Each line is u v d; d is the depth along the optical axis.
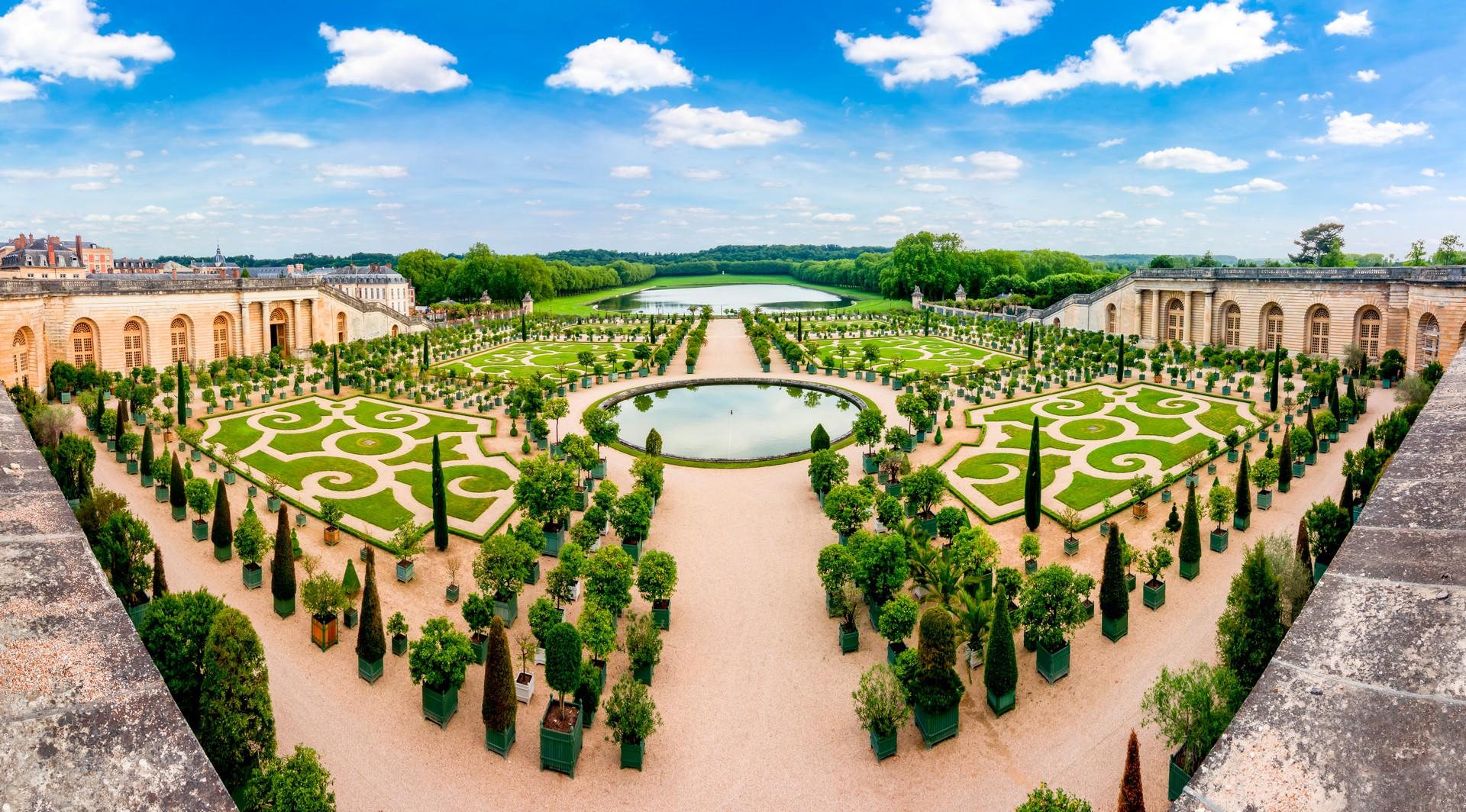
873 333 168.12
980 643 39.59
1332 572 12.80
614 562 41.91
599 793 32.34
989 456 73.75
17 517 18.27
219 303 119.62
